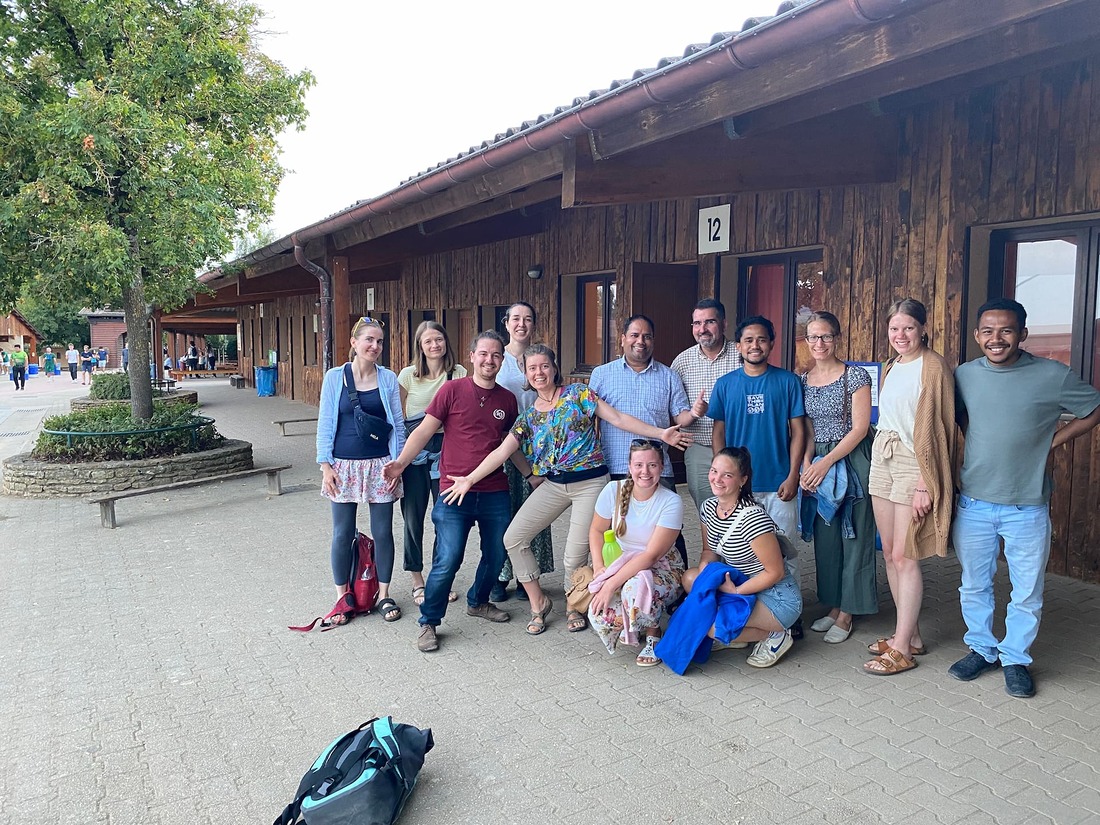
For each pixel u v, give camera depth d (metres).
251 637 4.48
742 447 4.02
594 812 2.80
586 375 10.07
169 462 9.04
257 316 25.25
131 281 9.44
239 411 18.03
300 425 15.30
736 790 2.92
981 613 3.79
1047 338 5.46
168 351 38.62
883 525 3.95
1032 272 5.51
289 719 3.52
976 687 3.71
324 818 2.64
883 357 6.20
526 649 4.27
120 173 9.60
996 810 2.77
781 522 4.21
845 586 4.25
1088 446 5.09
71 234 8.80
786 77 3.66
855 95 4.19
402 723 3.13
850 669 3.95
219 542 6.60
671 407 4.50
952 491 3.71
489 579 4.61
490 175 6.26
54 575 5.72
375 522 4.75
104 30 9.69
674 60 4.30
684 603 3.93
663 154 5.09
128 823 2.79
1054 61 4.56
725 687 3.78
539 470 4.33
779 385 4.14
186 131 10.40
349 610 4.68
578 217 9.80
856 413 4.04
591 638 4.41
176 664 4.12
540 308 10.70
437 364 5.05
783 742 3.26
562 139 4.86
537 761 3.14
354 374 4.59
